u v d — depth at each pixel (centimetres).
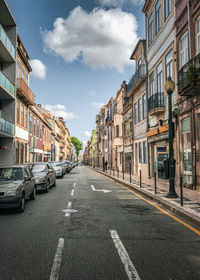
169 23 1625
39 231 595
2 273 374
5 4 2098
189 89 1134
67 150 11144
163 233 581
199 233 582
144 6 2169
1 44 2023
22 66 2783
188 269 389
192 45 1269
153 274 371
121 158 3606
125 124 3291
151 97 1877
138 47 2430
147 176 2145
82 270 382
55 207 898
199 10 1198
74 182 1923
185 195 1077
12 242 514
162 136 1720
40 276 363
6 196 782
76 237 546
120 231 595
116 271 380
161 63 1797
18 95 2530
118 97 3828
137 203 978
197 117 1219
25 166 1059
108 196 1165
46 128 4659
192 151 1266
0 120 1964
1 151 2317
